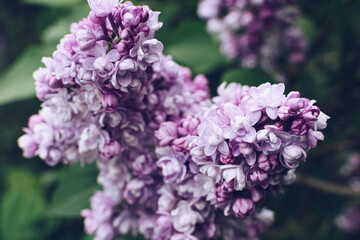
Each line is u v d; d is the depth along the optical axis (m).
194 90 0.47
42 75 0.42
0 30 0.89
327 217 0.74
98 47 0.39
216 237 0.45
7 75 0.60
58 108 0.42
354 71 0.66
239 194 0.41
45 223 0.66
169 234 0.43
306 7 0.73
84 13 0.64
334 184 0.66
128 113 0.43
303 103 0.37
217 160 0.40
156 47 0.40
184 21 0.68
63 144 0.46
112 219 0.48
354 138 0.71
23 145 0.46
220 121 0.39
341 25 0.63
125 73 0.40
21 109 0.79
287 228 0.70
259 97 0.38
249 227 0.46
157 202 0.46
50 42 0.64
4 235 0.65
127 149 0.45
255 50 0.63
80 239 0.65
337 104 0.69
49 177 0.73
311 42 0.72
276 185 0.41
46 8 0.75
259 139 0.37
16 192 0.67
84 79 0.39
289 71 0.66
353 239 0.85
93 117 0.43
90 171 0.54
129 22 0.38
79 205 0.53
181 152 0.42
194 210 0.43
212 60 0.64
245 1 0.60
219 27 0.63
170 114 0.44
